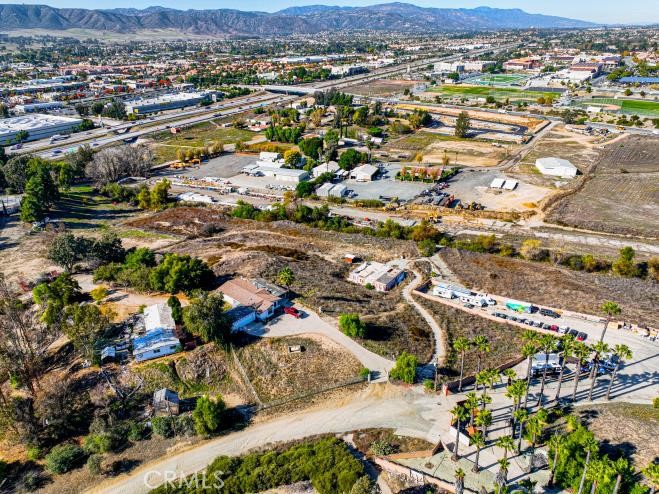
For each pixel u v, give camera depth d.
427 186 188.38
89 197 185.88
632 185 180.25
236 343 86.75
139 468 64.81
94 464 63.75
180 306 92.38
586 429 65.56
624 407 71.38
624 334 90.88
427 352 86.19
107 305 98.44
